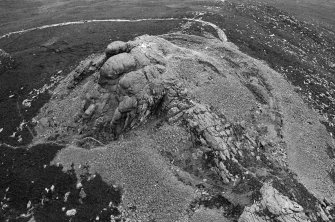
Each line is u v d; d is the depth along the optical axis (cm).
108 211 4553
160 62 5719
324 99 6875
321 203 4753
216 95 5684
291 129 5819
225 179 4625
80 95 6025
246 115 5659
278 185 4672
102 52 7712
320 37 10475
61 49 8381
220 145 4866
